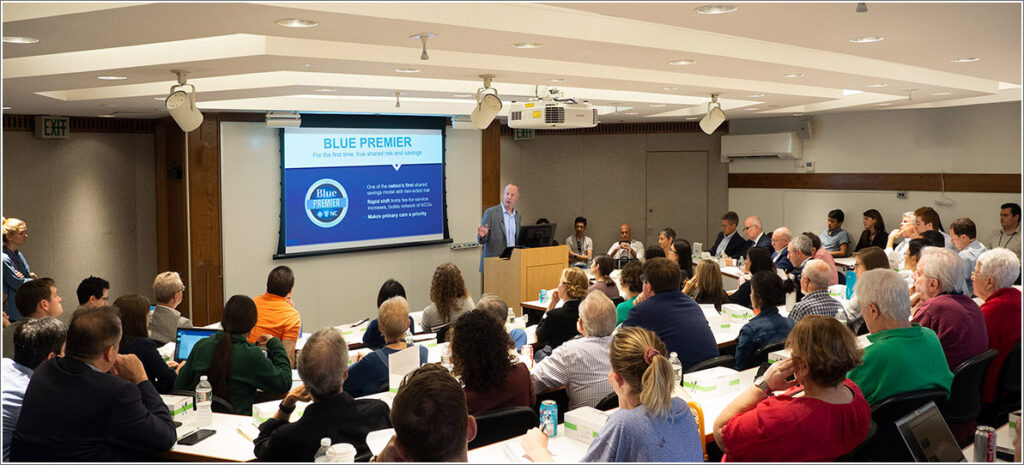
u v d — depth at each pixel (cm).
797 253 700
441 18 358
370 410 294
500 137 1138
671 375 240
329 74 622
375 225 940
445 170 995
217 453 318
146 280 934
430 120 976
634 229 1254
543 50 447
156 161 919
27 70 485
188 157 809
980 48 459
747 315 560
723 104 899
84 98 652
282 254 871
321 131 887
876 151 998
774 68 543
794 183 1089
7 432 312
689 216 1218
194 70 477
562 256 905
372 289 949
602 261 617
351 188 916
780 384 265
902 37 419
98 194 880
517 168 1255
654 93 793
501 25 379
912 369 298
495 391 324
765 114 1041
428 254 995
